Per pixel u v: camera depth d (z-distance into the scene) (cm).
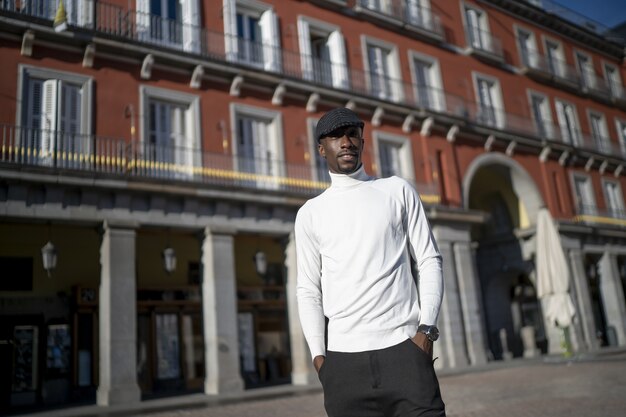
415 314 226
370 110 2177
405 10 2492
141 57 1661
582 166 3034
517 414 845
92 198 1445
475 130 2475
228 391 1514
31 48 1490
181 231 1627
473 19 2827
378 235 230
